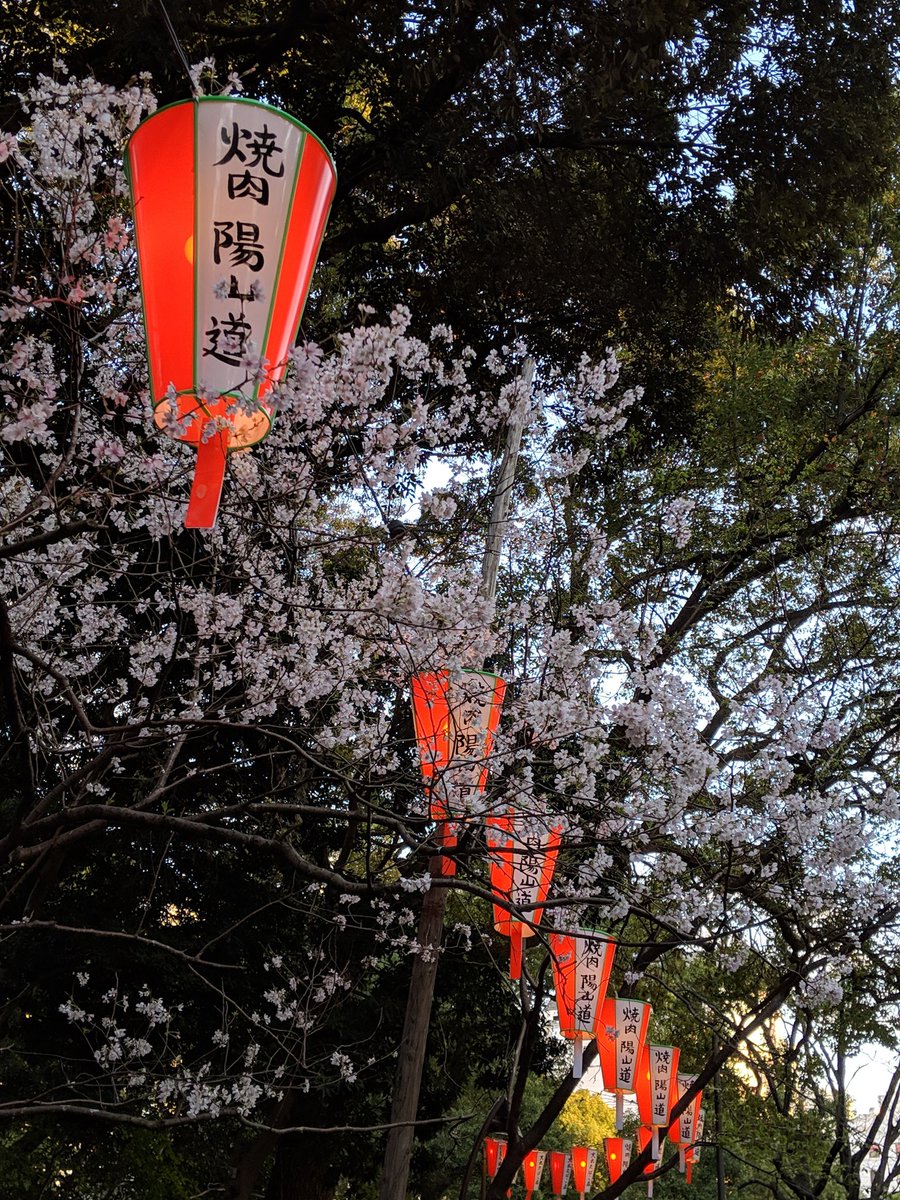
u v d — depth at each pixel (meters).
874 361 12.52
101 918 9.77
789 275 11.64
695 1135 9.69
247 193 3.08
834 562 10.53
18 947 9.41
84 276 4.02
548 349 12.15
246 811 4.78
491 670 6.26
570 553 6.69
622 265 11.23
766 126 10.04
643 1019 7.90
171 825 4.62
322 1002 8.90
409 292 11.52
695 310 12.03
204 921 10.25
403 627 4.88
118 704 6.31
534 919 6.24
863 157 10.47
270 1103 11.62
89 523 3.75
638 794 5.02
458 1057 12.42
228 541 5.74
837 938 5.96
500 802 4.71
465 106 9.18
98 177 4.46
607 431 5.36
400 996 11.06
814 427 12.42
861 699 9.45
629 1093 7.80
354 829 5.85
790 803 5.39
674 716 4.97
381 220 10.38
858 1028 10.45
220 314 3.04
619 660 5.98
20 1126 11.92
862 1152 12.14
